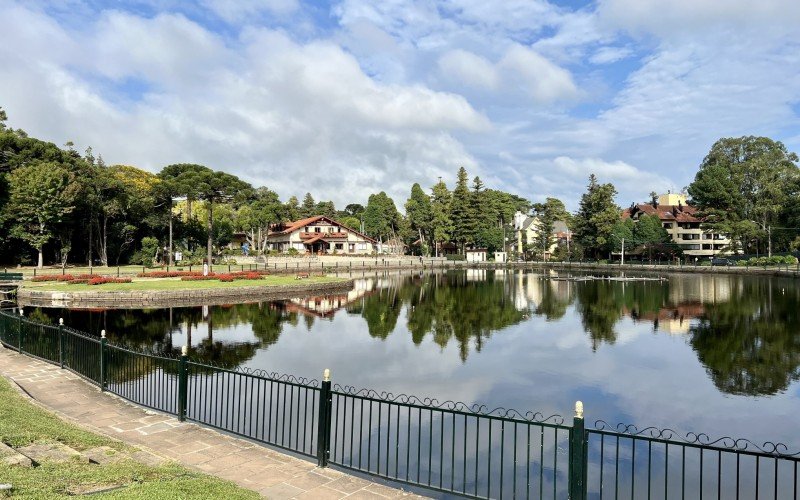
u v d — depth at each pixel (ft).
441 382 53.78
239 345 70.59
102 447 25.14
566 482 30.71
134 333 78.07
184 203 279.90
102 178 195.31
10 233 171.73
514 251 360.07
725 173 250.16
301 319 95.66
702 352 67.97
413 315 102.89
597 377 55.83
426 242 368.89
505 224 368.07
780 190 238.27
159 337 75.10
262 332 81.10
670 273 230.07
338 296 138.82
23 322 49.62
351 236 330.75
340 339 76.48
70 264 200.44
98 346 39.06
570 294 142.31
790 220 232.53
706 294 137.90
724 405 46.60
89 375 40.09
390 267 267.39
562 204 413.59
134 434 29.50
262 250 288.10
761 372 57.67
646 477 32.32
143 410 34.01
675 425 41.86
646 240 282.36
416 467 31.86
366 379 54.70
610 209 286.05
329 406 25.79
